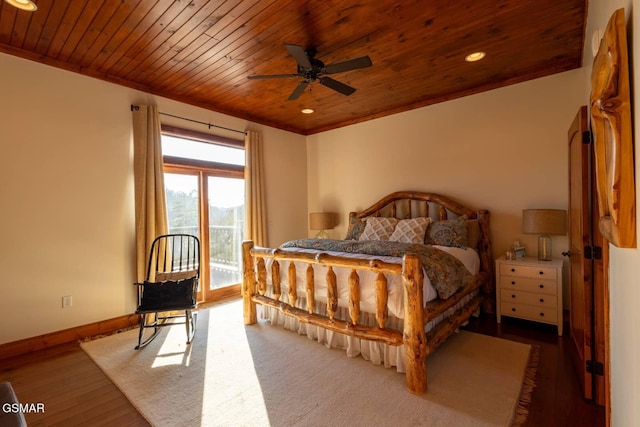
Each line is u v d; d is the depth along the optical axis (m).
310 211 5.58
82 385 2.17
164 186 3.60
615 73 0.95
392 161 4.53
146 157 3.45
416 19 2.38
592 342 1.90
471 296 3.23
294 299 2.89
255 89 3.67
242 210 4.69
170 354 2.61
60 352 2.71
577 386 2.05
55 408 1.92
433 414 1.78
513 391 2.00
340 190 5.16
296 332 3.04
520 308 3.07
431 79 3.50
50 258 2.87
